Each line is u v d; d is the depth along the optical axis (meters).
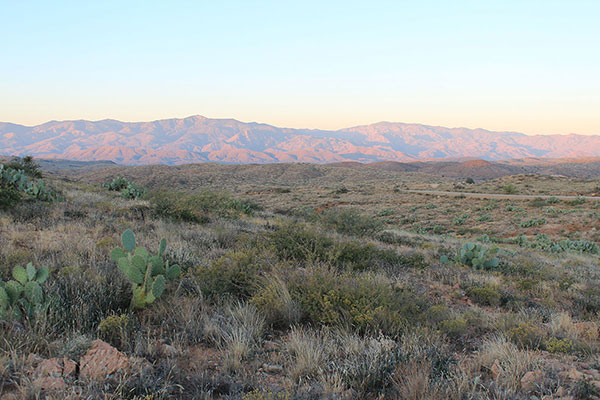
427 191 78.19
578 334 5.89
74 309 4.56
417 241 21.34
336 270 8.73
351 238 16.30
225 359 4.04
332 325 5.33
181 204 15.63
